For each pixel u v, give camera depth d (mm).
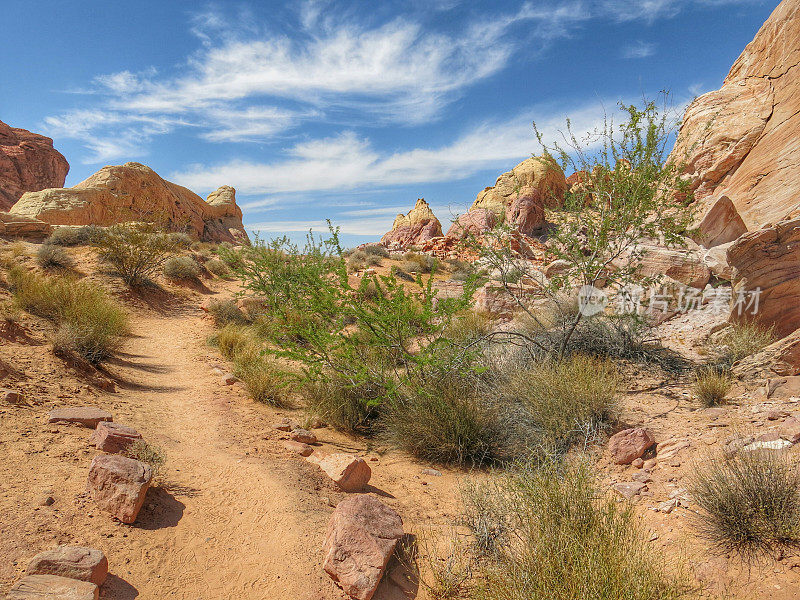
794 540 3131
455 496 4801
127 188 44250
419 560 3486
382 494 4742
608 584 2576
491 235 9156
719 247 11883
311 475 4824
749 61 23844
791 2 21156
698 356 8461
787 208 16797
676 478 4336
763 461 3695
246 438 5734
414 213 53500
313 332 7445
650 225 8141
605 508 3631
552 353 8289
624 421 6027
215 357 10953
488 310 12945
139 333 13062
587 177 8477
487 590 2963
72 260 17969
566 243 8711
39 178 76438
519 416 6379
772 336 7895
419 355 6777
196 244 31703
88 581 2596
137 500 3373
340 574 3113
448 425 5887
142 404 6523
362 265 28141
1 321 7617
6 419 4527
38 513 3164
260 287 14438
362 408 7250
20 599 2314
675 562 3131
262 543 3479
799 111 18938
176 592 2840
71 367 6984
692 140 22609
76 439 4410
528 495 3619
